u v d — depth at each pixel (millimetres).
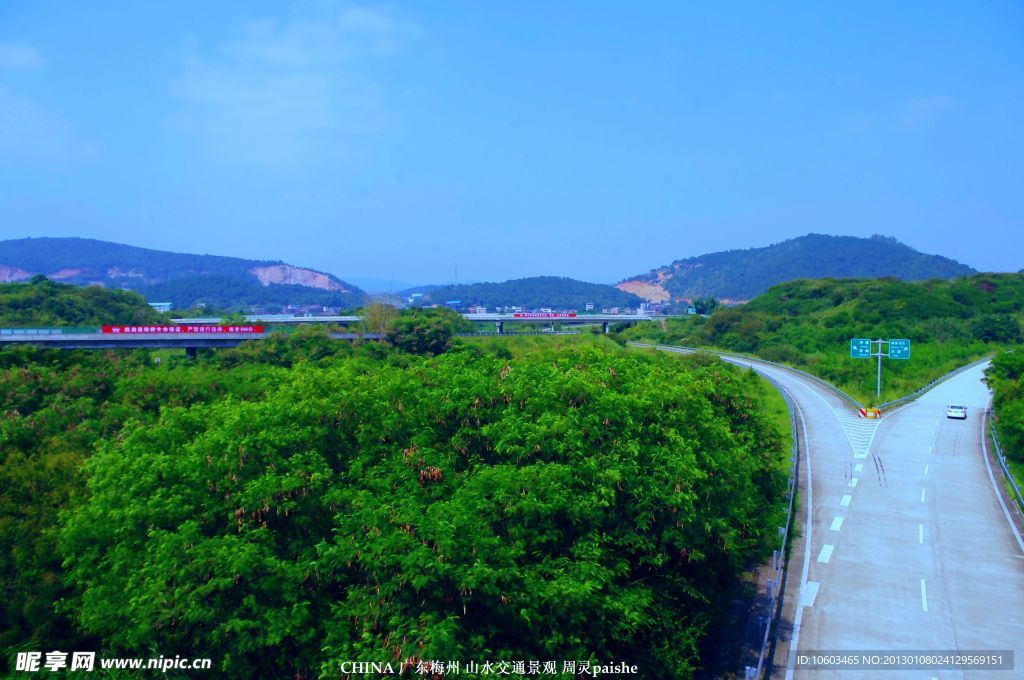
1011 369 53688
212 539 16609
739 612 24031
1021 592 25312
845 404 62781
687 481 19547
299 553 17766
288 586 16438
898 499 35562
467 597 15547
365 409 20984
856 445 47094
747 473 24234
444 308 117438
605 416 20844
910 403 63125
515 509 17516
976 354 90500
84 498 22969
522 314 144375
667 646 19047
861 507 34406
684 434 22328
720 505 22375
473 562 16031
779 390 66812
